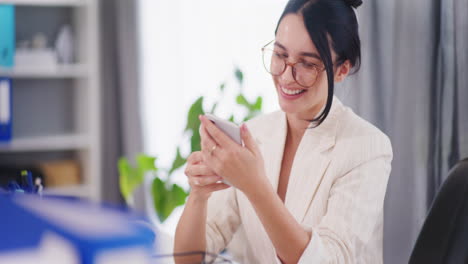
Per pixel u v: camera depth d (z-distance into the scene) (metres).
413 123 1.69
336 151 1.26
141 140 3.27
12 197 0.65
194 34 3.04
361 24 1.82
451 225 1.06
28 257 0.52
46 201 0.61
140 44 3.26
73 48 3.51
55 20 3.50
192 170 1.15
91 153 3.31
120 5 3.23
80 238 0.48
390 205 1.75
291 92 1.19
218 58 2.91
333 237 1.13
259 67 2.71
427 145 1.66
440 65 1.64
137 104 3.25
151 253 0.52
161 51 3.21
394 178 1.74
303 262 1.05
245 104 2.40
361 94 1.83
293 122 1.35
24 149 3.16
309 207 1.27
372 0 1.81
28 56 3.19
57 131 3.58
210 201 1.42
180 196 2.43
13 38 3.12
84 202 0.60
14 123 3.49
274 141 1.39
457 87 1.58
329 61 1.14
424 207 1.68
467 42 1.55
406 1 1.70
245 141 1.04
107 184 3.34
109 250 0.48
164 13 3.17
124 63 3.24
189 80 3.08
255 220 1.35
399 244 1.74
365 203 1.19
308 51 1.14
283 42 1.16
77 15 3.44
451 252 1.06
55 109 3.58
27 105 3.52
